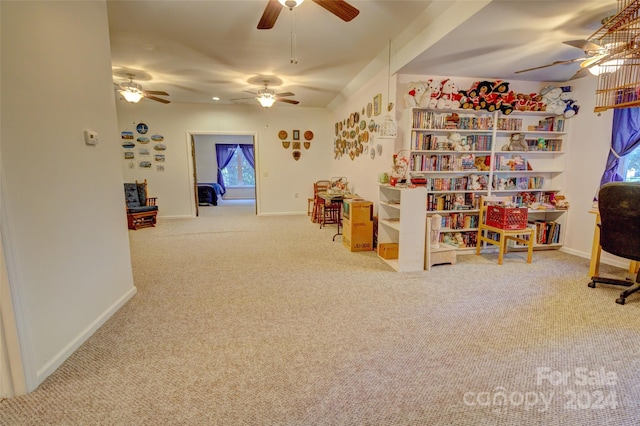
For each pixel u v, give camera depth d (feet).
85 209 6.83
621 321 7.43
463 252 13.47
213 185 33.76
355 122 17.58
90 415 4.64
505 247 13.43
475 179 13.30
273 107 23.16
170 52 12.20
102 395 5.04
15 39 5.00
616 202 8.15
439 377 5.49
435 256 11.53
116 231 8.13
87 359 5.98
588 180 12.74
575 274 10.73
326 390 5.16
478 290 9.34
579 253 13.12
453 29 8.64
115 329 7.08
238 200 35.45
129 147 21.59
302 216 23.31
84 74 6.87
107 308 7.63
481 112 13.07
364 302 8.52
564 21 8.20
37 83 5.48
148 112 21.58
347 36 10.77
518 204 13.98
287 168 23.99
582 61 9.31
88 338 6.70
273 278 10.36
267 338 6.73
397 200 12.77
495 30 8.64
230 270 11.16
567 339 6.67
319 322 7.43
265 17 7.36
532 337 6.76
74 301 6.37
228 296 8.91
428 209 13.24
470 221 13.50
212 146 35.22
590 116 12.59
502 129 13.28
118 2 8.51
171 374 5.55
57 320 5.84
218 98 20.51
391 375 5.54
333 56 12.73
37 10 5.49
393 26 10.04
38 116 5.49
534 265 11.75
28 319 5.14
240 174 37.93
